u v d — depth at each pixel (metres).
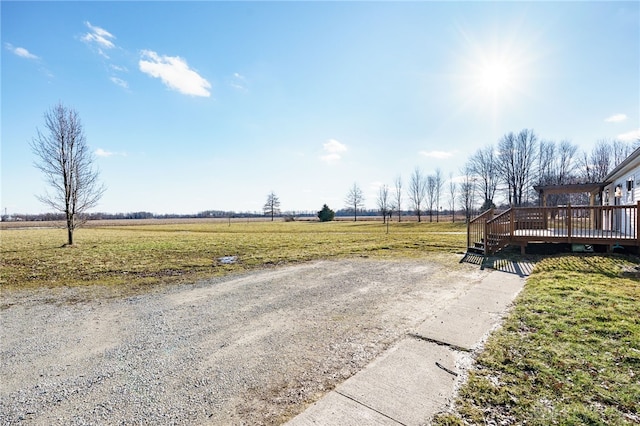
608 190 14.65
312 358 3.37
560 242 9.11
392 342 3.70
